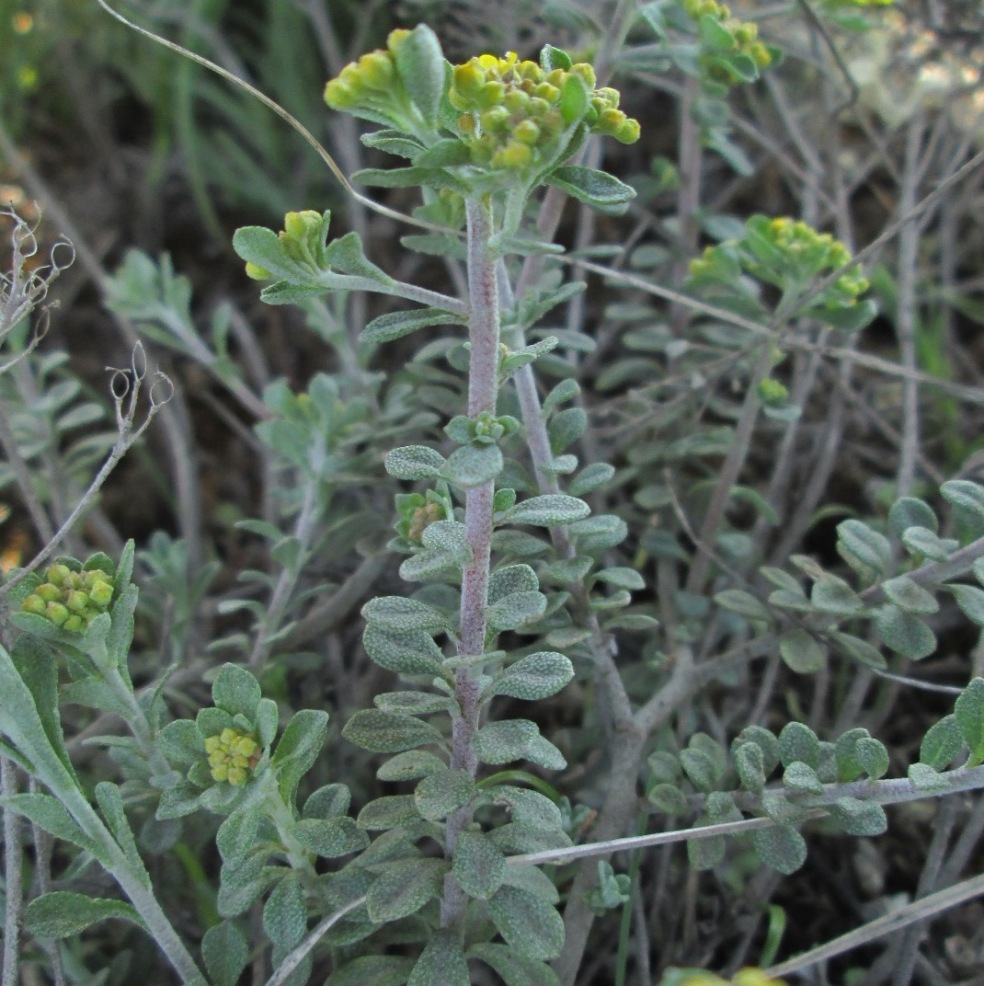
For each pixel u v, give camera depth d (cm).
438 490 21
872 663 23
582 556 22
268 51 42
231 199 42
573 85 15
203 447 38
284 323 39
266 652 25
